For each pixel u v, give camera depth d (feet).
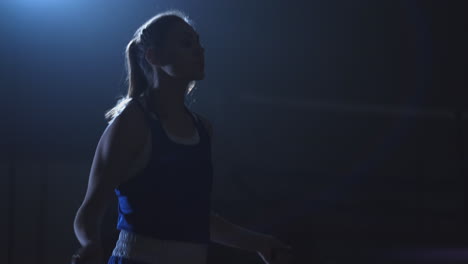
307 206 33.30
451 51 30.17
